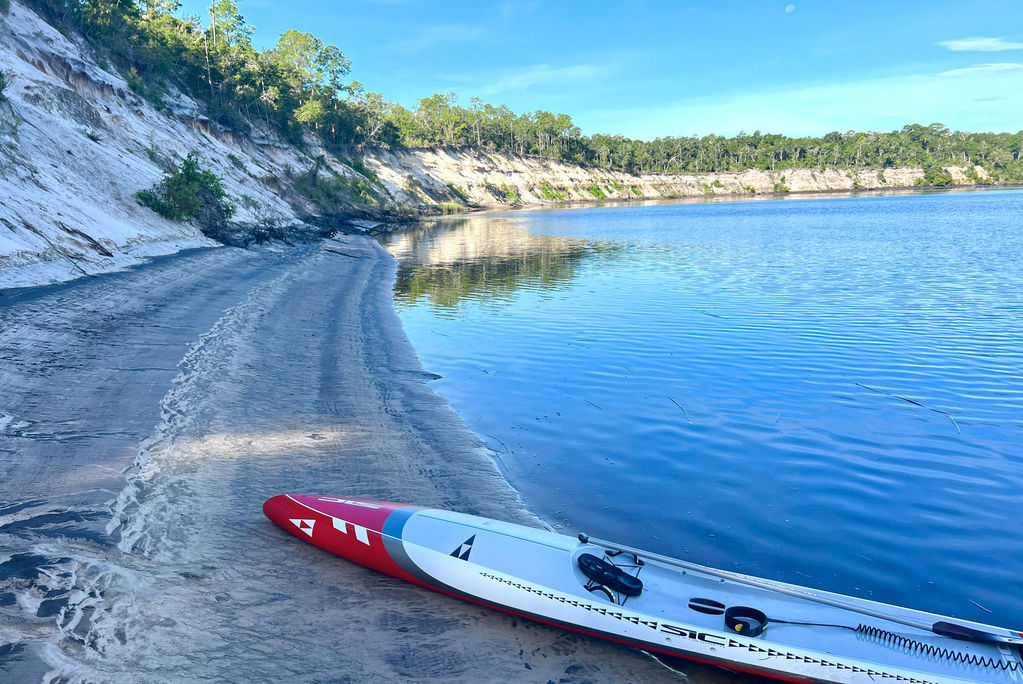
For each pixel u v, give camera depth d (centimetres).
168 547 688
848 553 784
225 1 7744
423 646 589
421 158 14012
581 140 19612
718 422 1214
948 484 962
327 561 713
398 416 1205
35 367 1138
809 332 1903
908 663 543
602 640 616
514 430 1170
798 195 19362
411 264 3850
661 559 672
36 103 2928
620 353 1712
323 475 924
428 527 714
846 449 1089
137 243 2469
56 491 759
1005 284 2656
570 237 5722
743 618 579
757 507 895
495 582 641
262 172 5769
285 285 2442
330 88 11000
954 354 1641
